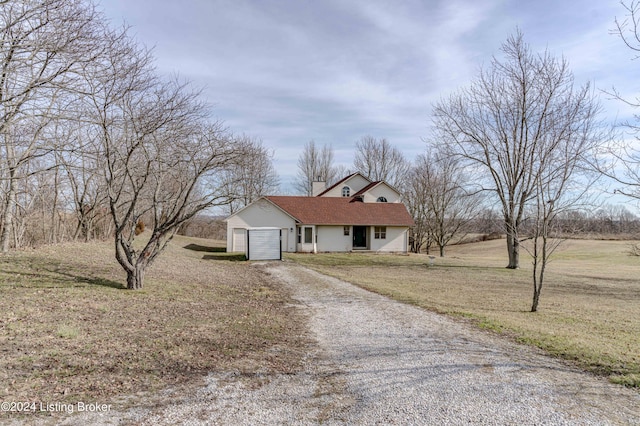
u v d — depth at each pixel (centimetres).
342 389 496
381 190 3759
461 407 443
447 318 948
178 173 1091
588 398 471
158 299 983
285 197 3516
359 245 3516
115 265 1380
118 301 899
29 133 882
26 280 985
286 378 532
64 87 745
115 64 874
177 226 1139
